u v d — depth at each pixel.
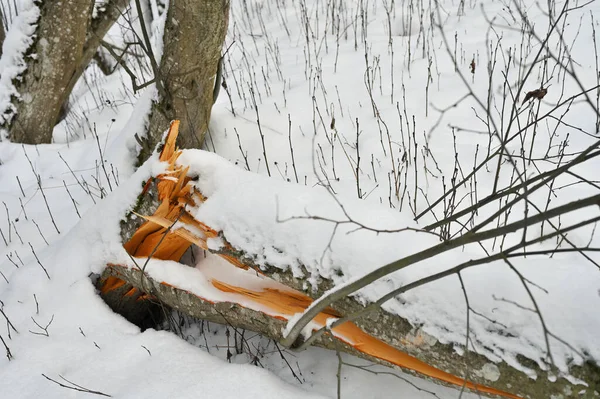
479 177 3.41
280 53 5.70
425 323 1.91
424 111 4.12
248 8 7.36
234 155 4.04
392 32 5.65
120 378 2.26
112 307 2.81
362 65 4.91
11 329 2.63
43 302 2.75
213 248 2.35
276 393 2.10
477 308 1.84
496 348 1.78
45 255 3.11
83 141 4.80
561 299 1.77
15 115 4.81
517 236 2.95
